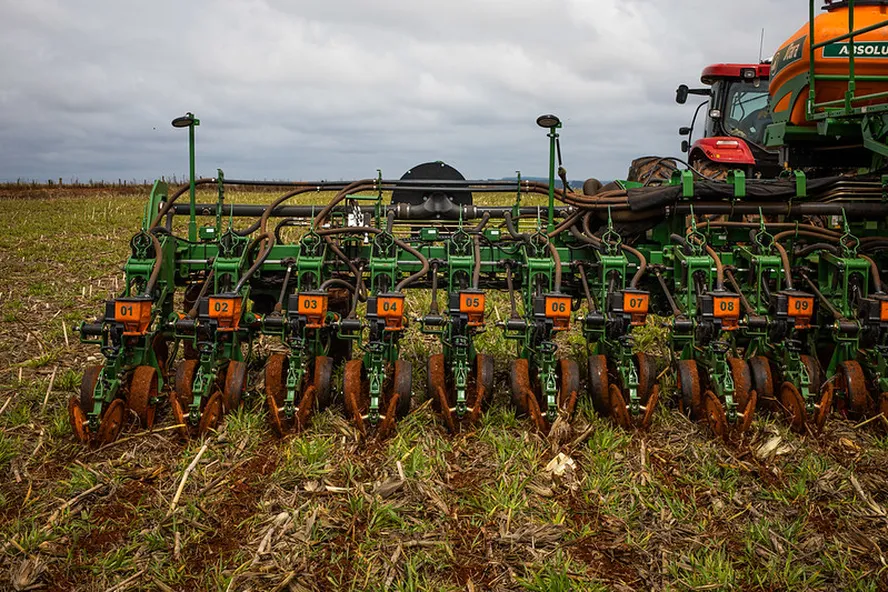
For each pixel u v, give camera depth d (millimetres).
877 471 4605
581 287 6273
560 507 4199
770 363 5734
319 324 5277
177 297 10305
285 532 3920
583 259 6062
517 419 5398
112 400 4945
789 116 6934
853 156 7391
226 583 3502
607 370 5605
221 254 5883
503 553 3783
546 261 5539
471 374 5629
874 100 6465
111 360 4973
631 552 3797
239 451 4812
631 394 5137
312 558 3738
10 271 12336
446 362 5594
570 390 5324
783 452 4828
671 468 4668
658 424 5293
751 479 4523
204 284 5793
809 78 6398
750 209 5883
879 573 3594
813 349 5680
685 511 4172
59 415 5398
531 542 3871
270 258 6074
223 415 5281
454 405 5469
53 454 4820
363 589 3496
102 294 10359
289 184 6379
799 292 5297
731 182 5871
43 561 3660
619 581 3570
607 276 5641
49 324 8477
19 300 9766
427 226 6773
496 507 4156
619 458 4758
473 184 6254
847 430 5180
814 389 5340
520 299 9594
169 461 4734
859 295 5449
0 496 4207
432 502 4223
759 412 5480
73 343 7688
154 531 3889
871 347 5379
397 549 3779
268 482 4457
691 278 5422
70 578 3588
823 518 4113
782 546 3818
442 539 3896
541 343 5211
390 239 5750
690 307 5398
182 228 16422
